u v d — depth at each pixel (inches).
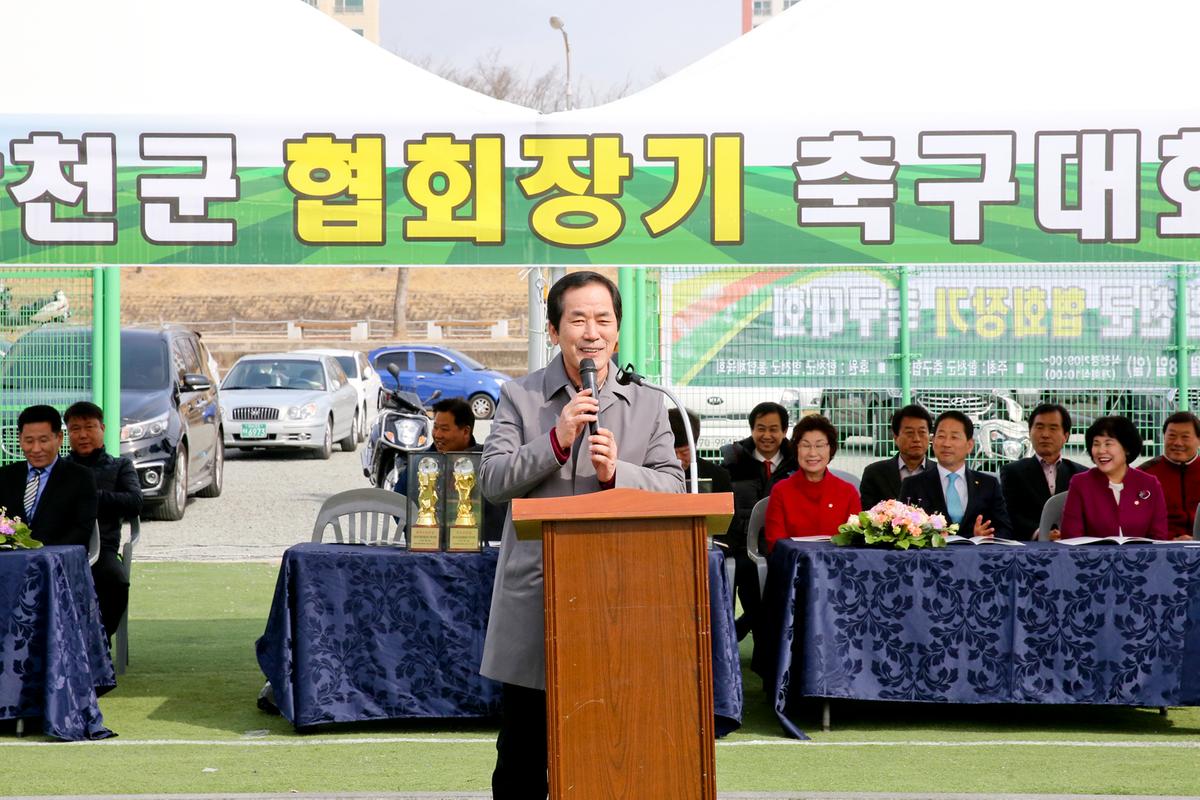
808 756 213.6
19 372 406.3
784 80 211.0
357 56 211.8
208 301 2053.4
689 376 387.5
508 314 2063.2
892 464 281.0
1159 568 230.2
